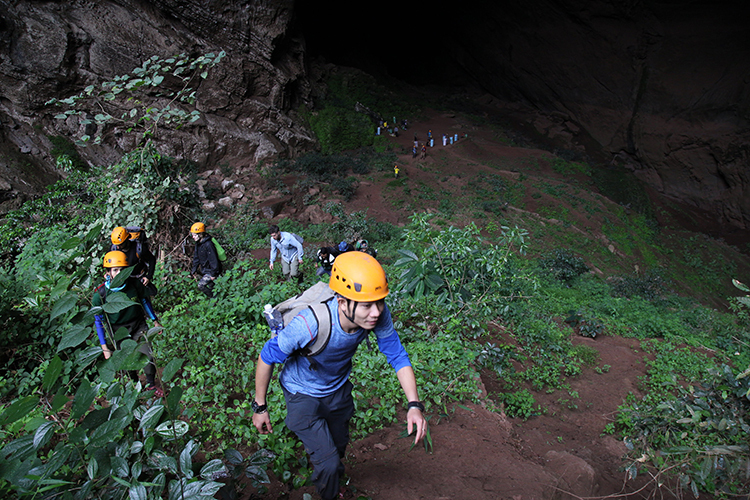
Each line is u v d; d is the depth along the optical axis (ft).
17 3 68.08
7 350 15.35
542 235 87.04
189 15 83.97
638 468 12.18
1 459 5.55
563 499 10.19
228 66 87.61
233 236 60.90
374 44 170.50
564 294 54.34
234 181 83.10
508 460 11.15
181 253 26.37
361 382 13.76
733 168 120.67
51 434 5.80
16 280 21.84
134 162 25.76
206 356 15.52
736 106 121.39
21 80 67.87
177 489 6.25
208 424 11.47
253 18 90.63
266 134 94.58
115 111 74.64
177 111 25.18
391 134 126.72
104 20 75.00
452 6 160.04
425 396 13.97
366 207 88.63
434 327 20.30
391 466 10.39
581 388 24.48
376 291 6.59
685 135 127.75
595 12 138.10
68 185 50.52
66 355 15.20
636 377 27.32
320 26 144.25
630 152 140.05
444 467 10.43
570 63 146.92
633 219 108.99
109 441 6.24
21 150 66.03
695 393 11.43
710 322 48.62
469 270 21.03
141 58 77.66
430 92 170.30
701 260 104.78
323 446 7.47
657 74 134.21
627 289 65.05
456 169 110.93
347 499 8.95
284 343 7.05
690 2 126.52
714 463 8.89
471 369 16.08
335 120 110.63
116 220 25.09
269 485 9.40
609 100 143.43
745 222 118.83
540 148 137.69
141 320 13.50
